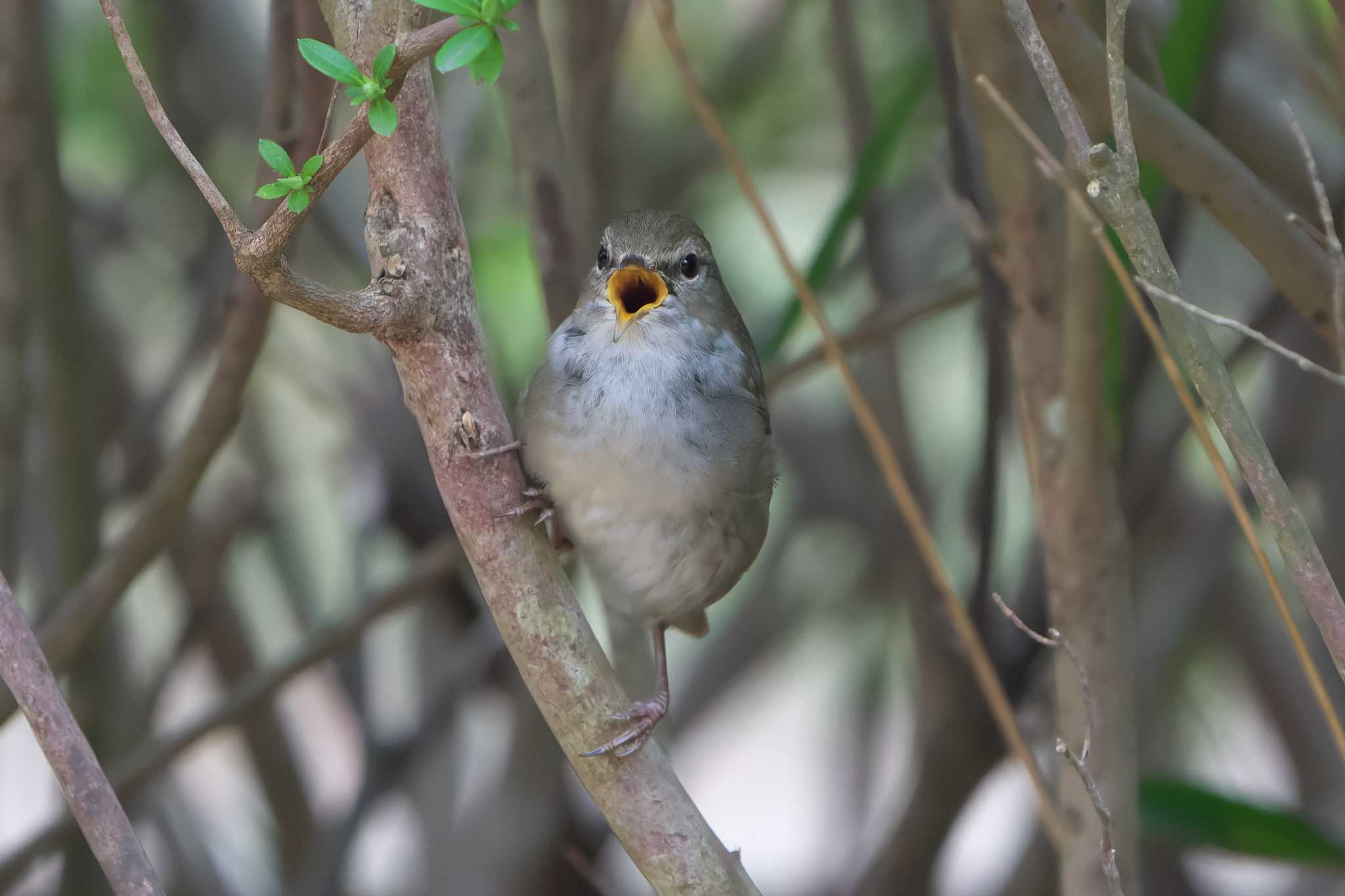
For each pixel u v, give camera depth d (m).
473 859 9.75
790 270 6.50
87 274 10.94
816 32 12.30
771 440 7.44
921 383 12.30
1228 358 9.30
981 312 8.65
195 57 11.48
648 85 12.07
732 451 6.93
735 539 7.06
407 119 5.06
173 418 12.19
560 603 5.40
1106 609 6.35
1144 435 9.48
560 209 7.40
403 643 13.00
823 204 12.42
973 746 8.87
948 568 11.73
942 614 9.07
